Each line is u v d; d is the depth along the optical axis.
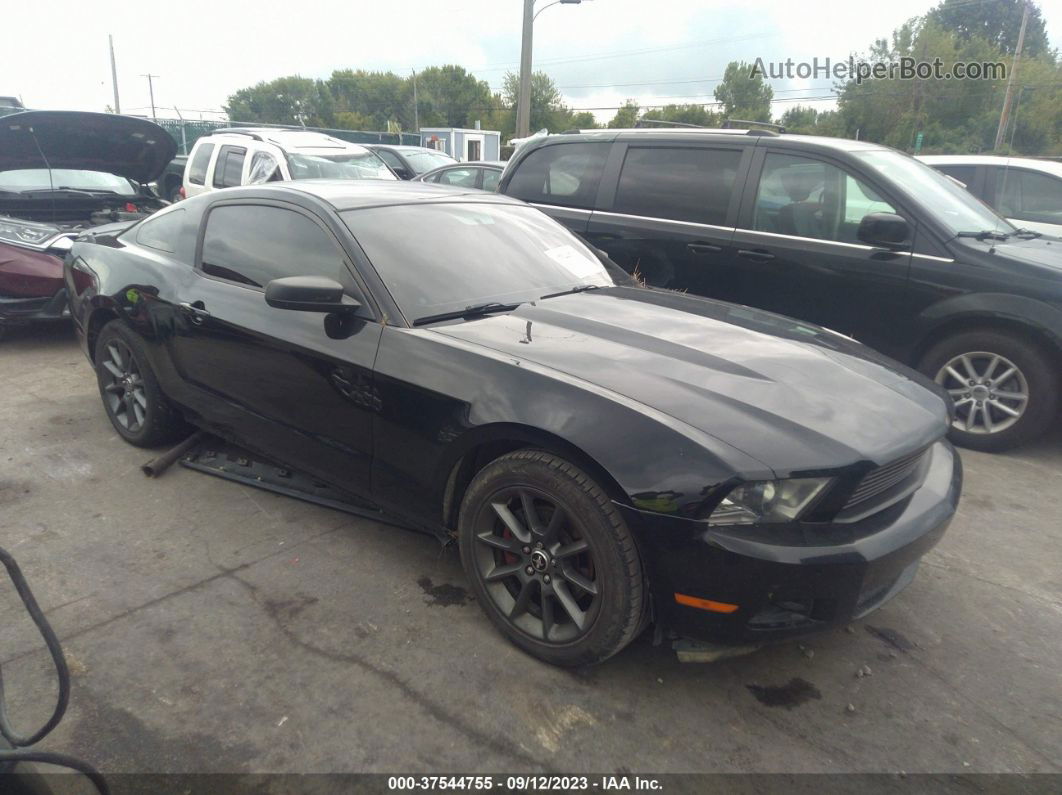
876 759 2.20
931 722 2.36
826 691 2.48
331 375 2.94
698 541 2.13
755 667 2.57
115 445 4.20
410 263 3.09
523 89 21.52
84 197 6.77
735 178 5.20
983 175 7.33
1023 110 42.22
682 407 2.31
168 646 2.55
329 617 2.73
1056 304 4.16
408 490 2.82
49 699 2.29
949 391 4.66
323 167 9.39
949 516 2.52
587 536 2.30
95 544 3.18
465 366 2.60
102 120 6.14
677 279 5.41
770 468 2.14
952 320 4.48
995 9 58.16
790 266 4.95
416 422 2.69
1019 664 2.65
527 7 20.95
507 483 2.48
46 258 5.85
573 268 3.66
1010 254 4.38
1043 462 4.50
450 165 12.49
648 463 2.18
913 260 4.56
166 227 3.97
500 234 3.58
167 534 3.28
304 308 2.77
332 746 2.15
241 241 3.48
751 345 2.87
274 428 3.28
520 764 2.12
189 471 3.90
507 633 2.60
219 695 2.33
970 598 3.05
